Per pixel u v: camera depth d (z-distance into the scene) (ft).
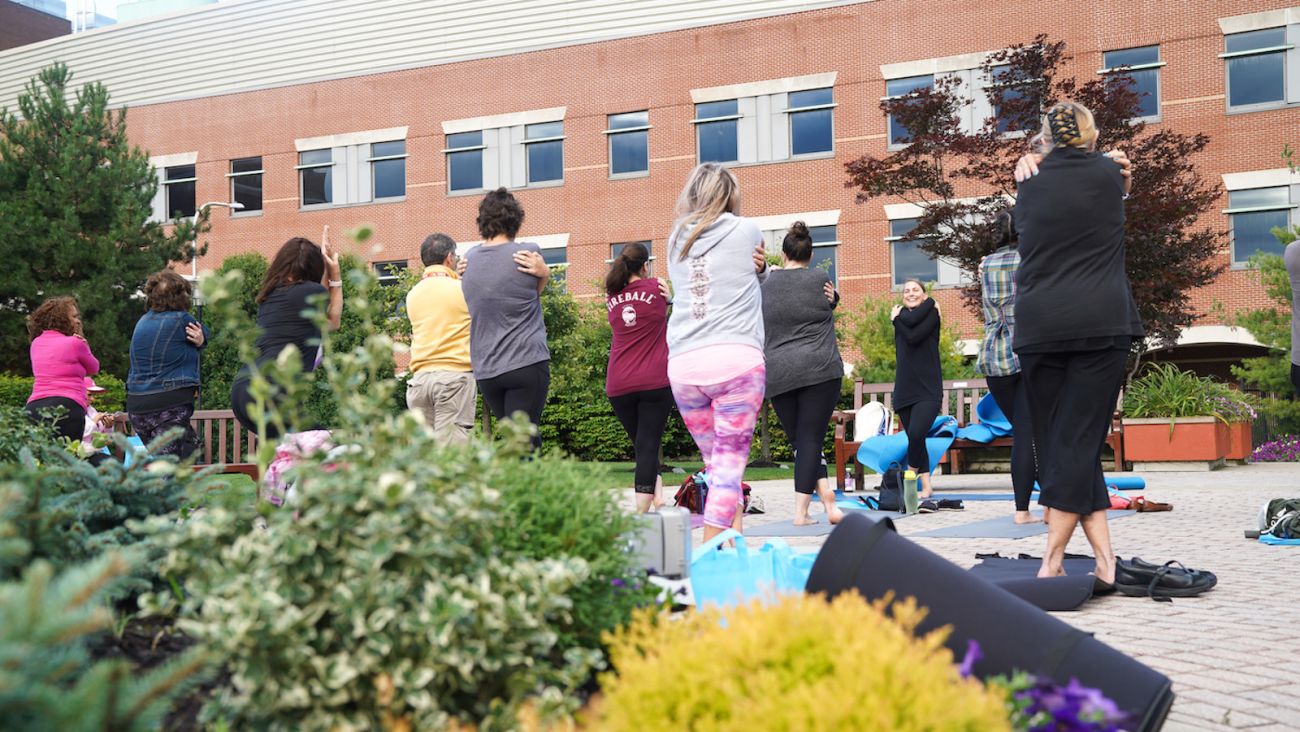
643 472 22.22
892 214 90.53
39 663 5.00
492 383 21.08
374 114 107.04
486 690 7.24
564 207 100.42
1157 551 21.13
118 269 71.15
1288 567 19.12
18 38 164.86
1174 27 84.33
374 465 7.25
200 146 113.09
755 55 95.35
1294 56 81.71
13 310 71.26
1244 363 66.08
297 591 6.84
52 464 9.37
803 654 6.07
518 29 102.68
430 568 6.99
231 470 31.12
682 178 96.99
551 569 7.59
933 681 5.78
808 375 24.64
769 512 31.53
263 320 19.19
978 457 49.65
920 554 8.73
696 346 16.65
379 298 67.97
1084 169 15.56
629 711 6.25
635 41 98.94
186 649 7.84
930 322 29.84
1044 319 15.65
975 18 89.04
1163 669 11.94
